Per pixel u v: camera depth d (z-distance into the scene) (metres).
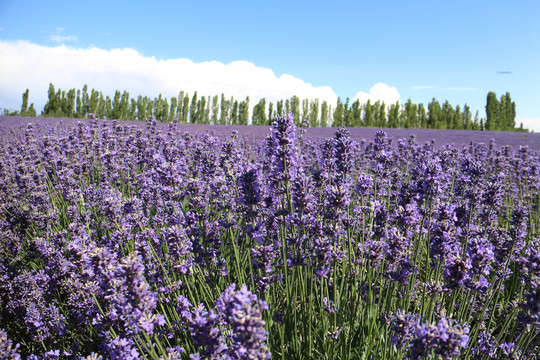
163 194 5.55
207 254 3.65
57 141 8.25
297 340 3.22
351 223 3.51
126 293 2.43
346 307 3.59
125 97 61.44
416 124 72.25
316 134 29.06
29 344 3.61
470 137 28.28
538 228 6.87
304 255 3.46
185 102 69.12
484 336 3.15
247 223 4.11
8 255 4.88
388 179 5.59
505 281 5.00
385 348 2.81
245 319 1.84
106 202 4.00
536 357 3.24
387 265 3.54
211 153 5.65
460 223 4.45
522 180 9.33
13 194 7.03
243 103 68.94
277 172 3.61
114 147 9.30
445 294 3.82
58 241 4.54
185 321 3.01
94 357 2.71
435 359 2.52
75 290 3.68
